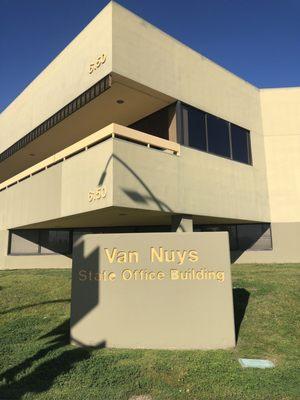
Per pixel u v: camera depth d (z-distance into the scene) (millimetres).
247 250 17344
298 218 17531
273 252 17281
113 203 10711
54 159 13914
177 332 6902
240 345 6922
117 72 12250
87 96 13703
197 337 6859
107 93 13359
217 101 15828
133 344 6969
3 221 18484
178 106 14047
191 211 13352
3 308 9266
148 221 14984
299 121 18328
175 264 7133
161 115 14750
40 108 17172
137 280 7180
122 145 11242
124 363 6121
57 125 16062
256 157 17391
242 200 15922
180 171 13195
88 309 7234
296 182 17828
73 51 14656
